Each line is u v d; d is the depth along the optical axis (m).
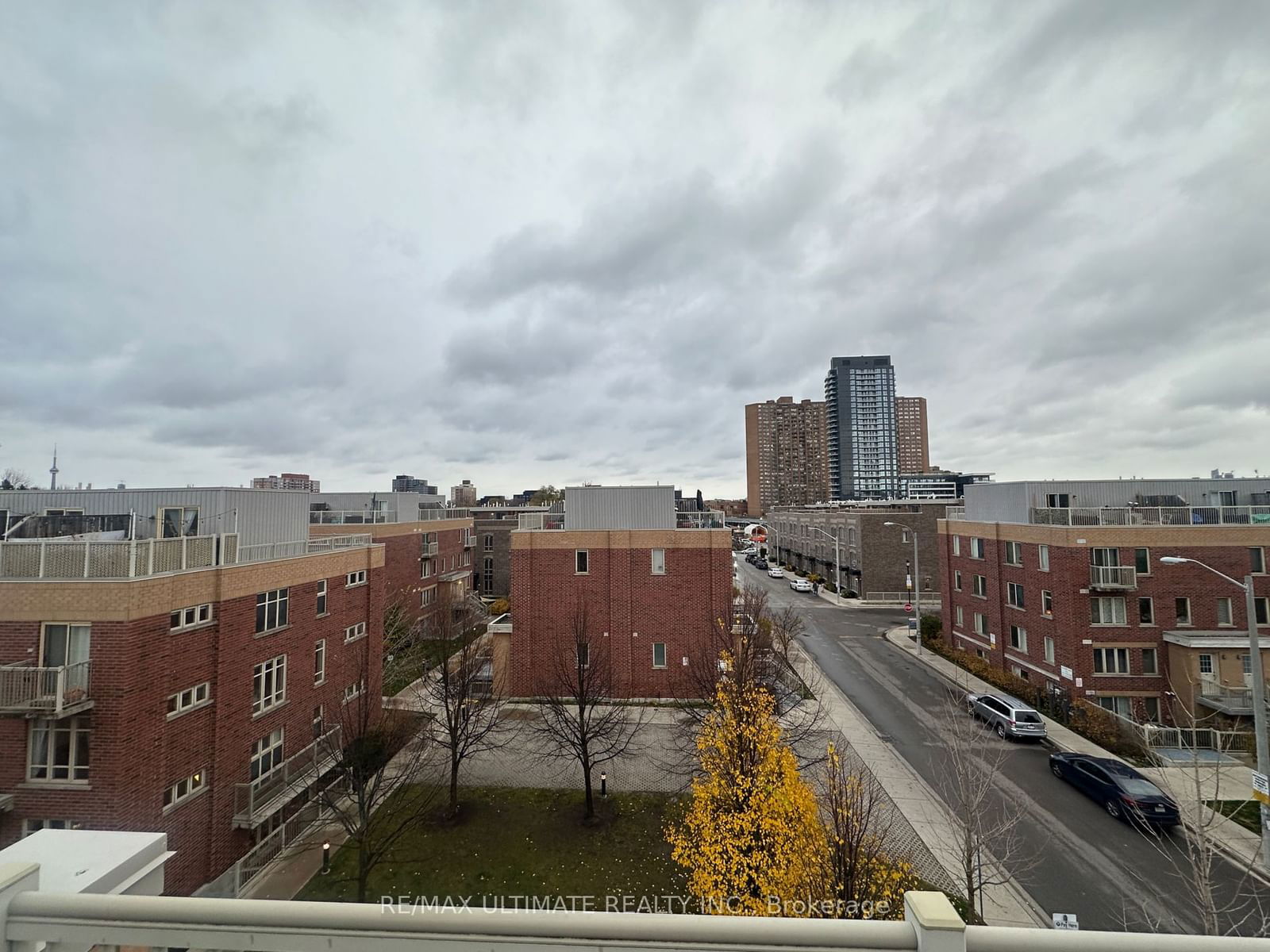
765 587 64.25
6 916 2.52
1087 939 2.24
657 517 31.77
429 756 23.27
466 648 25.23
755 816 11.91
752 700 14.88
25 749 13.57
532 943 2.33
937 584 57.31
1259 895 14.81
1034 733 24.25
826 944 2.29
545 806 19.94
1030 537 30.55
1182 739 22.50
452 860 16.78
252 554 20.08
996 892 15.10
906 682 33.09
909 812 18.97
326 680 21.59
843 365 179.25
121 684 13.59
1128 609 26.97
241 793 16.75
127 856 3.10
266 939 2.42
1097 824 18.23
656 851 17.16
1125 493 31.64
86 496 20.97
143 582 14.06
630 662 30.52
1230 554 26.61
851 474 176.50
